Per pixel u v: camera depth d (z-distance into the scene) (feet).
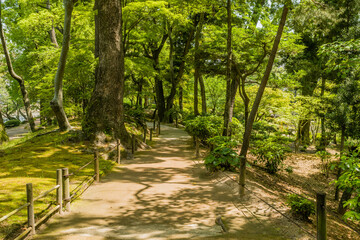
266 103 71.77
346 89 42.52
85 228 15.38
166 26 76.95
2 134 51.44
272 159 38.83
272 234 14.88
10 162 28.68
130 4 45.27
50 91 57.57
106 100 37.17
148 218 17.25
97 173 25.46
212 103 117.80
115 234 14.56
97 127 36.35
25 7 72.59
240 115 95.40
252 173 34.37
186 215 17.84
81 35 68.08
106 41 37.01
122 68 38.45
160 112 94.07
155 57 86.38
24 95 66.69
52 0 73.41
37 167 27.22
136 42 75.10
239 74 47.75
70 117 68.23
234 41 44.09
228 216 17.62
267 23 39.68
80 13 48.52
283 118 69.46
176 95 117.39
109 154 34.37
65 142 35.73
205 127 38.50
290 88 64.23
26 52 76.64
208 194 22.26
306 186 41.06
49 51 60.85
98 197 21.25
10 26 76.07
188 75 104.06
